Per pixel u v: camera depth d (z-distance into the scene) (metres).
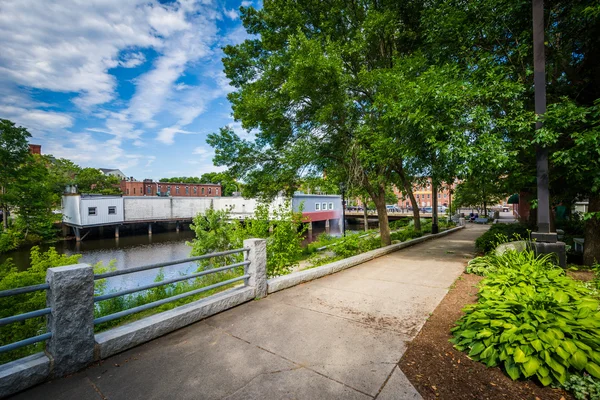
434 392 2.48
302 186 14.71
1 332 6.09
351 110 11.22
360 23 11.25
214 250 11.12
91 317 3.07
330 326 3.96
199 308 4.19
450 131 6.64
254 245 5.19
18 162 32.34
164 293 7.55
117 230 36.28
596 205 6.93
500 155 5.97
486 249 9.39
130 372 2.90
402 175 15.46
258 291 5.20
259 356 3.18
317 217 39.41
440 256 9.84
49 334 2.80
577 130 6.07
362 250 11.16
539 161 5.73
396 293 5.47
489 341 2.88
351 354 3.17
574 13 6.10
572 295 3.30
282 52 11.25
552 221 9.36
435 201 18.75
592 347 2.48
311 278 6.55
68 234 37.56
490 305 3.34
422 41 11.51
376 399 2.41
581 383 2.29
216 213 11.20
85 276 3.04
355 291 5.66
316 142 11.17
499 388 2.50
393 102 8.02
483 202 39.16
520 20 7.11
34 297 6.96
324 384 2.64
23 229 31.14
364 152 10.37
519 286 3.73
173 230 43.97
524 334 2.67
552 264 5.28
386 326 3.92
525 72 6.63
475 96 6.58
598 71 6.87
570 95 7.24
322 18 11.24
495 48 7.77
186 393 2.55
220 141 13.25
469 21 7.61
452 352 3.14
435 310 4.48
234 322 4.15
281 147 12.23
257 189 14.21
